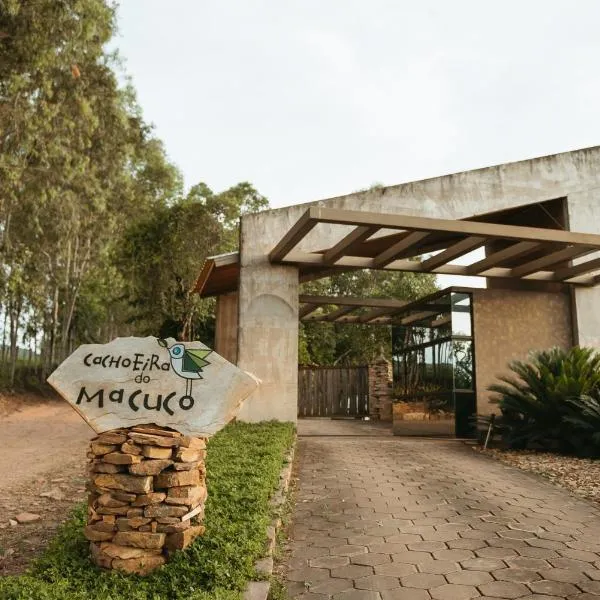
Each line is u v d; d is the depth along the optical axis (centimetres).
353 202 1064
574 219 1134
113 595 301
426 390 1196
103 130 2228
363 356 2611
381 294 2550
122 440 360
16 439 1141
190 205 2188
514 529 479
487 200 1102
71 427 1404
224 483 506
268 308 1033
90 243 2745
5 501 577
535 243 901
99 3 1755
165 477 360
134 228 2219
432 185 1087
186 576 329
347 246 895
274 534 420
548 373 872
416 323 1283
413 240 882
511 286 1162
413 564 401
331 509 545
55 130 1886
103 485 355
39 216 2211
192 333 2288
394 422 1245
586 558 411
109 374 377
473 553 422
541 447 929
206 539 370
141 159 2825
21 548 427
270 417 1006
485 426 986
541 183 1131
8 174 1736
